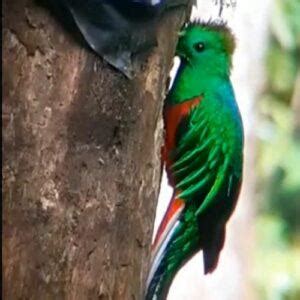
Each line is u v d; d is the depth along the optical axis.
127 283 7.76
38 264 7.36
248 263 16.20
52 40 7.40
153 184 7.91
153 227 8.00
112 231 7.61
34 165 7.35
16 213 7.32
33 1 7.38
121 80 7.54
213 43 8.23
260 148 16.81
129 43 7.53
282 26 16.70
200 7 10.72
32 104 7.36
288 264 17.77
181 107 8.17
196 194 8.20
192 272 14.84
